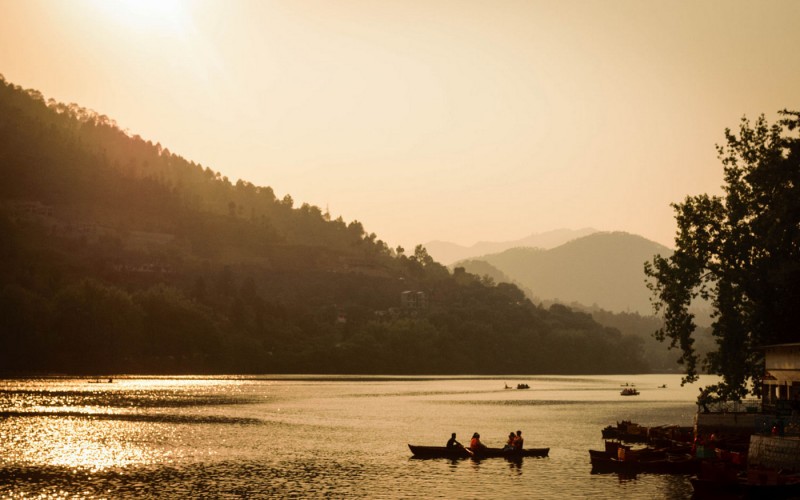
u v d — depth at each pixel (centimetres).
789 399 6581
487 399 16300
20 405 11588
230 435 8475
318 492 5372
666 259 8219
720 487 4788
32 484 5450
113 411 11056
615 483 5738
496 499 5172
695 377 8138
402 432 9200
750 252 7862
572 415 12225
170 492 5303
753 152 7975
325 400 14750
